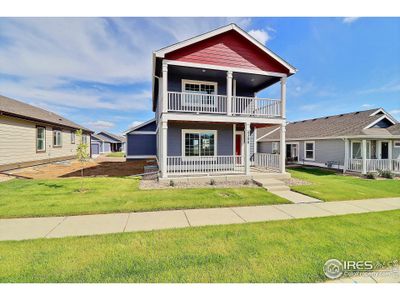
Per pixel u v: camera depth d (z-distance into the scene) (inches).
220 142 485.4
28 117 531.2
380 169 545.0
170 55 376.2
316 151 729.6
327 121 805.2
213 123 474.0
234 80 474.3
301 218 206.8
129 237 159.5
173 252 137.1
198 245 147.3
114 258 129.3
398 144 616.4
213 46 397.7
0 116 455.2
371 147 610.9
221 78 474.6
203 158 462.9
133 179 414.9
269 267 122.0
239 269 119.9
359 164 558.3
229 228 178.9
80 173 504.1
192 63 385.1
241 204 251.9
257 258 130.9
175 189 327.9
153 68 395.9
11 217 203.8
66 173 502.0
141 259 128.4
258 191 319.9
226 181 390.3
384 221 197.9
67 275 113.4
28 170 544.7
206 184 370.0
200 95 430.9
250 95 526.6
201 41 390.9
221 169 475.8
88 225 185.3
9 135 482.6
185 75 456.8
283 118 430.9
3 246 143.5
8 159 480.4
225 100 477.7
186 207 238.4
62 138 755.4
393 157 612.1
